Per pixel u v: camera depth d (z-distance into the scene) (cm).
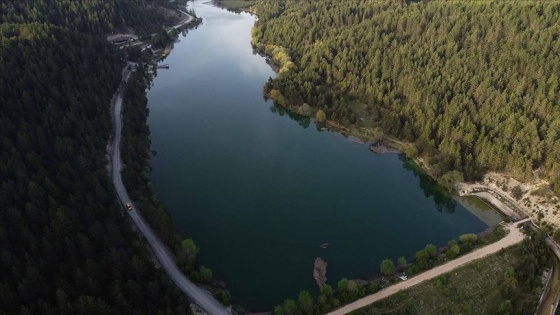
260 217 14275
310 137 19250
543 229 13175
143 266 10444
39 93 16588
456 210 14788
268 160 17488
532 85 17362
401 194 15675
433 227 14000
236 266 12238
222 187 15725
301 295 10456
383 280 11512
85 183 13150
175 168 16712
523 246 12162
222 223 13950
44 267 9900
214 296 10931
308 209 14738
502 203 14488
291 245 13112
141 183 14762
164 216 12475
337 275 12000
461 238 12738
